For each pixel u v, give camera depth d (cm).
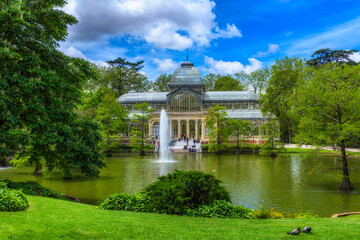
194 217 1330
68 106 1894
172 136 9431
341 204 2234
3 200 1131
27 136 1514
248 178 3328
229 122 7006
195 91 9475
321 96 2862
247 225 1175
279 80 8662
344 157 2862
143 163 4791
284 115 8425
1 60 1603
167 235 947
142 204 1497
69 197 2042
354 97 2703
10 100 1527
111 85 11838
